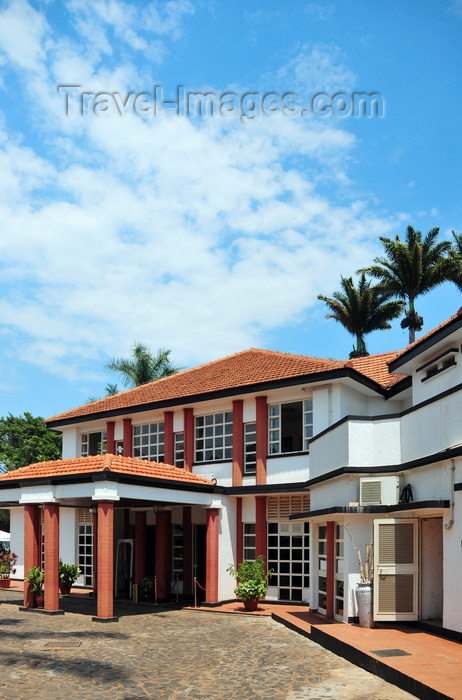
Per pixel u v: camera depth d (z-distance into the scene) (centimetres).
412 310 4438
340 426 1627
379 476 1516
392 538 1409
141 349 4309
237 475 2250
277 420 2234
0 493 2148
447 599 1261
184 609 2062
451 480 1265
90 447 2852
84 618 1805
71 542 2759
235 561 2228
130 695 988
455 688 877
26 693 1000
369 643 1206
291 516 1812
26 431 4766
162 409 2491
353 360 2456
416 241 4488
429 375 1773
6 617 1817
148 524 2619
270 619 1828
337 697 947
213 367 2691
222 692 1002
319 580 1811
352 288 4622
